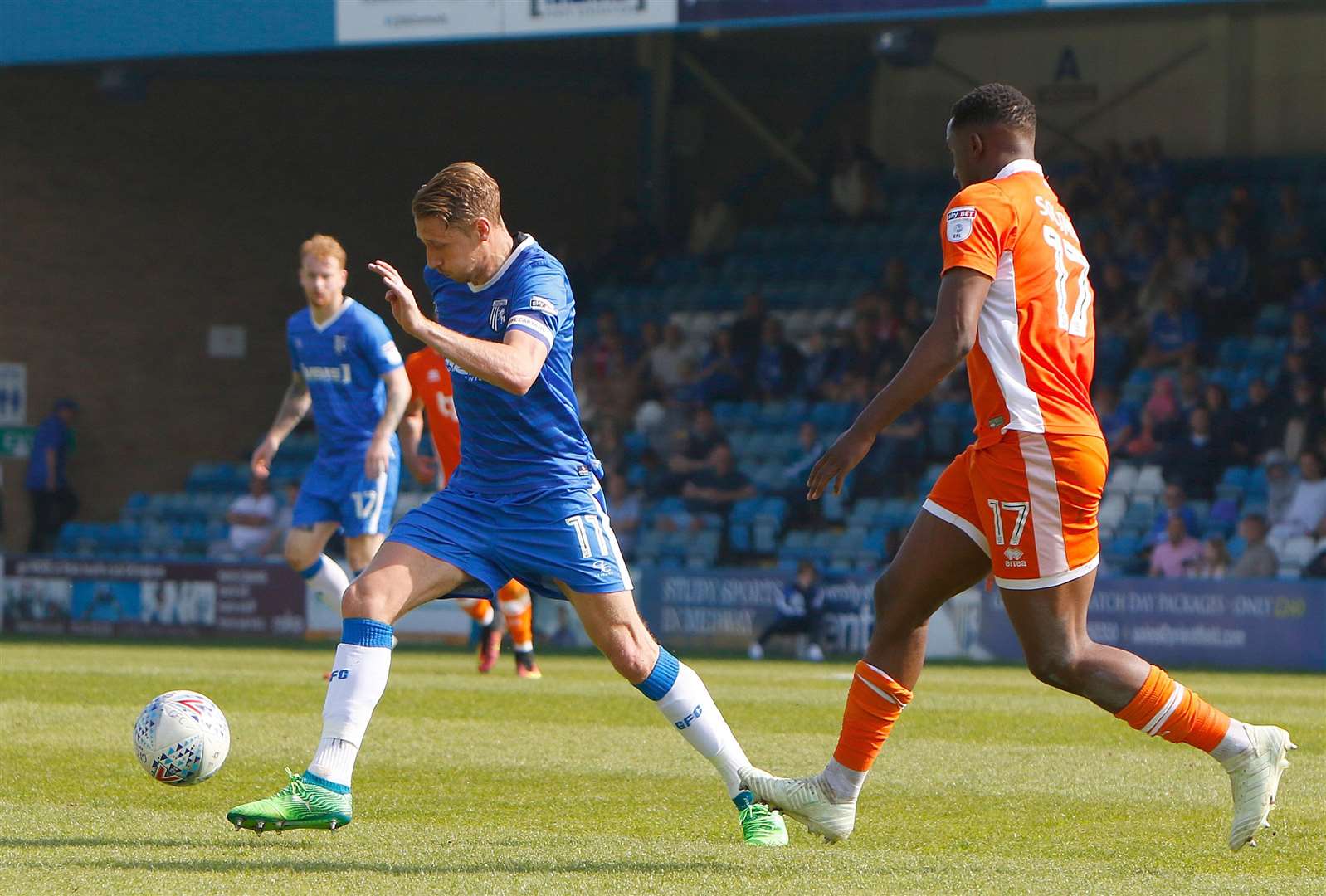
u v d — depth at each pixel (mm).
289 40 57812
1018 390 13555
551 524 14703
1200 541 52188
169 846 14344
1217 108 73188
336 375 30031
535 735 24016
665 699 14938
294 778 14172
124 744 22000
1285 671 45750
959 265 13328
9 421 69000
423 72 75312
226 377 73562
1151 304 63938
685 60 79438
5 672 35531
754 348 67500
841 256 74438
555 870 13305
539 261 14555
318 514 30609
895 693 14398
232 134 73375
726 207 78062
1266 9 72250
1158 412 57531
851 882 12836
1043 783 19562
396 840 14961
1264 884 12953
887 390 13266
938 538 14188
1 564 61625
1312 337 57969
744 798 15078
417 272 77438
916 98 79438
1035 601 13727
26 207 69062
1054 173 74000
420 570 14617
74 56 60594
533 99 79125
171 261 72250
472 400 14688
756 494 61375
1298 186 70250
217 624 58688
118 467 71125
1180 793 18797
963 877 13156
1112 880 13102
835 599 51500
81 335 70312
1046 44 76375
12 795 17672
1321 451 55125
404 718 26219
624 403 68000
